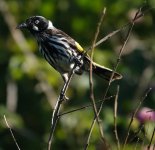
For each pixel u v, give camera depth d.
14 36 17.05
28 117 16.73
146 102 15.30
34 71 16.23
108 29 17.23
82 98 15.99
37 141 15.94
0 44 17.02
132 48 17.03
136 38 17.33
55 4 17.56
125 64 16.62
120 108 15.63
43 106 16.45
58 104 9.27
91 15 17.44
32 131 16.45
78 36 17.44
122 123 13.65
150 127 11.41
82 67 12.20
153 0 16.64
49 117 16.22
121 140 13.34
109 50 16.97
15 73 16.23
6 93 16.95
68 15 17.50
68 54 12.38
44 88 16.31
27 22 12.84
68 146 15.23
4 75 16.94
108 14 17.31
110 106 15.60
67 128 15.20
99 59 15.99
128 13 17.30
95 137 13.55
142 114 11.56
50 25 12.84
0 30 17.39
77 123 15.15
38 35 12.72
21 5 17.70
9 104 16.66
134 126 11.59
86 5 17.41
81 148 15.07
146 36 17.41
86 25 17.44
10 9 17.56
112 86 16.16
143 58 16.81
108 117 14.42
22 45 16.86
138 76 16.48
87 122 15.14
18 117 16.09
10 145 16.16
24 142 16.09
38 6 17.66
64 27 17.55
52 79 16.27
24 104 16.84
